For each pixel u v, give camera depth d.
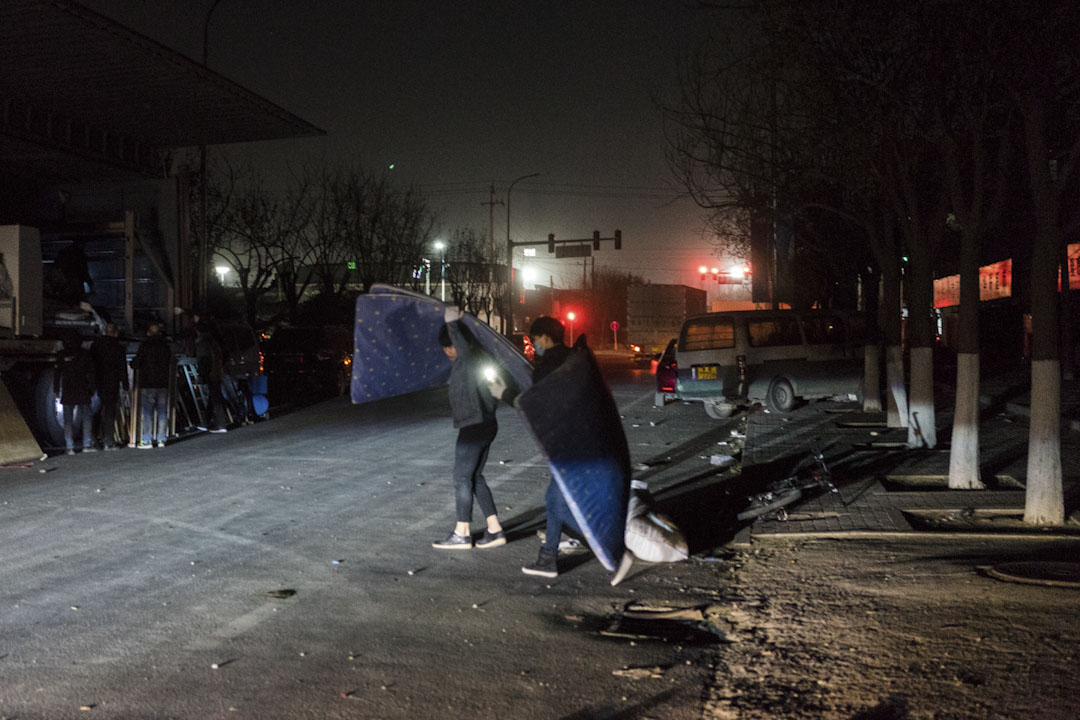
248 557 7.24
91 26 13.37
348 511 9.07
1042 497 7.51
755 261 25.83
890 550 6.89
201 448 14.20
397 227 42.03
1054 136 8.79
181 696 4.40
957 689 4.04
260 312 42.62
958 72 8.15
